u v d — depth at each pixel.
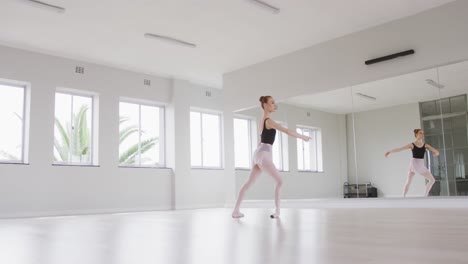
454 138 6.54
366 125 7.57
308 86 8.23
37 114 7.95
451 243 1.90
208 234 2.61
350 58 7.61
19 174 7.57
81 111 8.89
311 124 8.24
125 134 9.61
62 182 8.10
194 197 10.27
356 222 3.49
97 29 7.21
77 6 6.31
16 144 7.82
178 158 10.02
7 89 7.85
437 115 6.72
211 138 11.15
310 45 8.21
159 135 10.20
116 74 9.25
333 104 7.93
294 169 8.46
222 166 11.19
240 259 1.50
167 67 9.45
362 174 7.65
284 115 8.62
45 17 6.67
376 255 1.54
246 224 3.49
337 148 7.91
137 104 9.86
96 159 8.70
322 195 8.08
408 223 3.28
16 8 6.32
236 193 9.43
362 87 7.54
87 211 8.35
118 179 8.96
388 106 7.29
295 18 6.90
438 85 6.68
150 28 7.21
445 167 6.67
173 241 2.22
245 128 9.30
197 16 6.76
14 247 2.08
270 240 2.14
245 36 7.66
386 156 7.35
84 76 8.71
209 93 11.02
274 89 8.82
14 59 7.79
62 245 2.13
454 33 6.35
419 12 6.75
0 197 7.31
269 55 8.75
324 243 1.96
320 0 6.27
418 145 6.96
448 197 6.60
